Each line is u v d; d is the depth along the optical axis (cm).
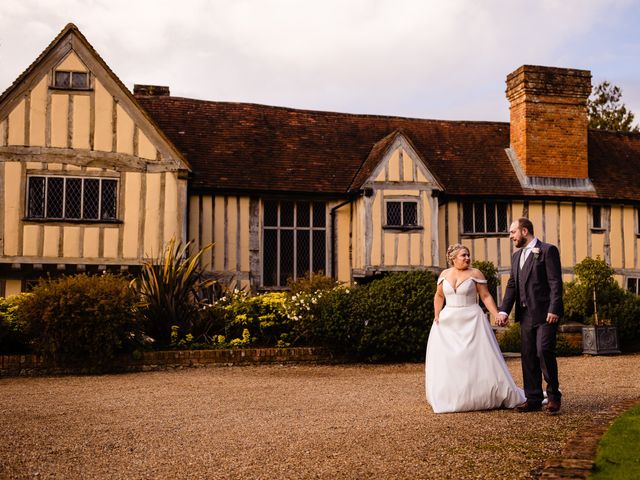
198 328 1070
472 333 577
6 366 902
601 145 1888
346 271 1527
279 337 1082
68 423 543
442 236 1580
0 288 1292
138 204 1320
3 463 417
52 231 1281
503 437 454
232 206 1468
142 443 467
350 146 1669
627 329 1270
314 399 663
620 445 408
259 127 1644
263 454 427
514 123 1747
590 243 1675
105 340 918
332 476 374
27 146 1289
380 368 975
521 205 1641
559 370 935
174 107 1630
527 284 564
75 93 1316
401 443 444
